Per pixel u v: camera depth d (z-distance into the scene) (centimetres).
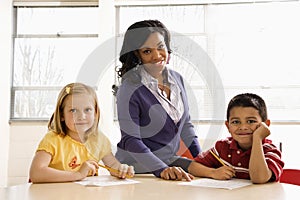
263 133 104
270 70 326
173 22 338
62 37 347
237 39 330
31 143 327
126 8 345
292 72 323
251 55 329
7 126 328
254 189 88
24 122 329
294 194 82
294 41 325
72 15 348
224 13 334
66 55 346
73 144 121
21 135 329
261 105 111
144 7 344
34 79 346
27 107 342
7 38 337
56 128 120
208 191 85
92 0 345
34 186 94
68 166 118
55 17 349
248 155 110
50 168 107
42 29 349
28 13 350
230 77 328
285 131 314
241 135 109
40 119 334
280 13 328
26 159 326
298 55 323
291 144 312
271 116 321
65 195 81
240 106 110
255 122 108
